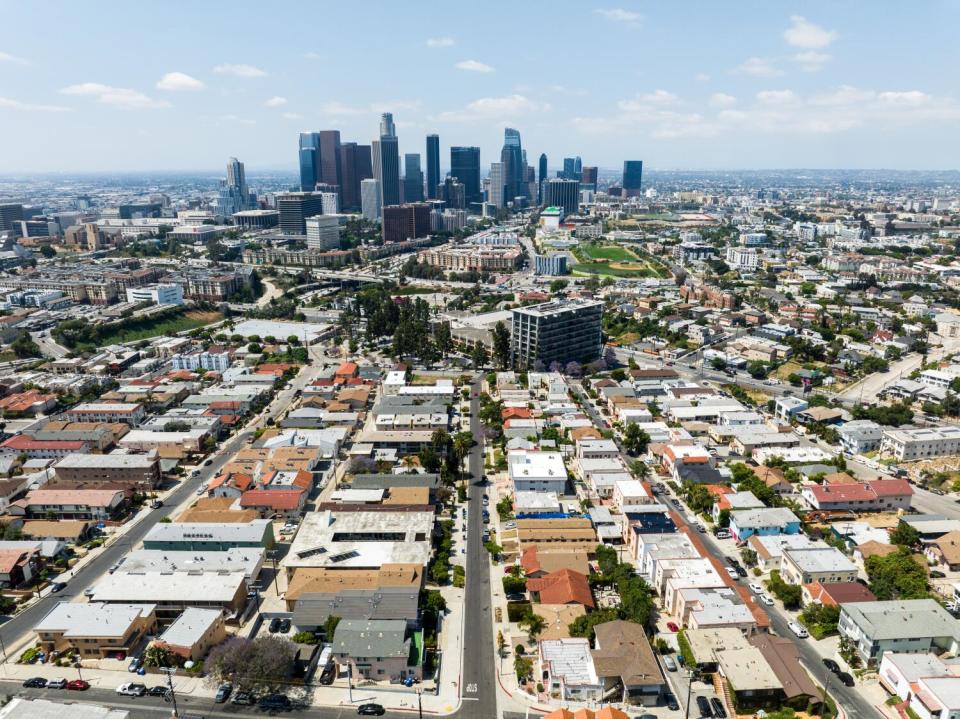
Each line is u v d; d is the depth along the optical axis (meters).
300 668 175.12
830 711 160.00
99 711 150.62
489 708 163.75
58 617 187.00
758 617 186.00
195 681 173.12
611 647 171.62
